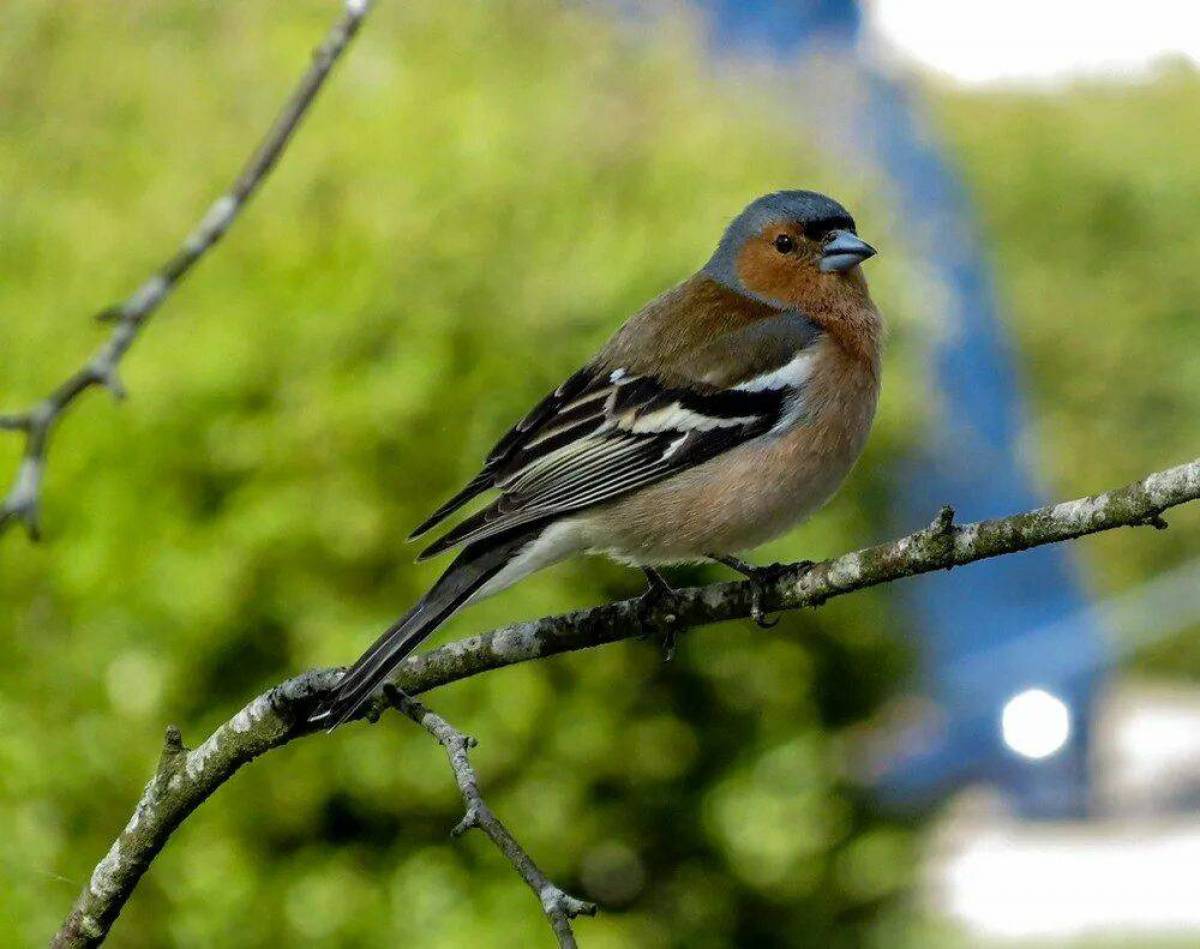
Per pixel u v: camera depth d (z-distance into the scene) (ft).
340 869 36.27
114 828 35.12
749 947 40.40
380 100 42.09
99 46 46.55
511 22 44.83
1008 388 49.19
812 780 39.04
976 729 51.78
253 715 20.08
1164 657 93.50
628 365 27.09
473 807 17.62
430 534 36.35
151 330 37.68
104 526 35.45
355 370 36.50
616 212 39.65
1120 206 108.17
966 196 50.80
